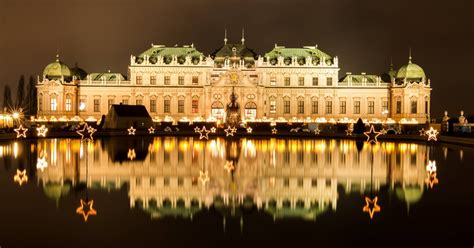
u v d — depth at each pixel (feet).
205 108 636.89
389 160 235.20
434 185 163.63
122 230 108.78
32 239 101.60
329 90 649.20
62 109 625.00
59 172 188.75
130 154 256.11
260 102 633.61
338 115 651.66
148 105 646.74
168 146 312.09
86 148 288.30
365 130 483.92
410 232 106.63
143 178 176.45
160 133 460.55
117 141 355.56
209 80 640.58
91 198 140.67
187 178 177.68
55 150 272.72
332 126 603.26
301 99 651.25
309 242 100.99
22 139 355.15
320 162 227.20
